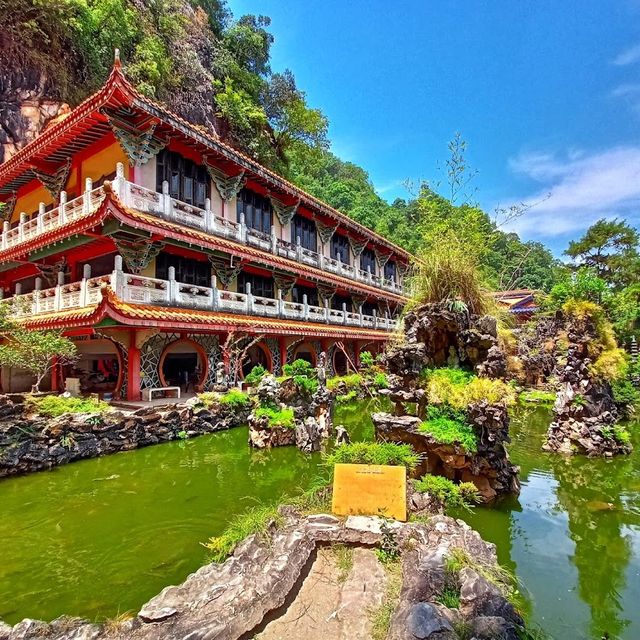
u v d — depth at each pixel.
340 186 62.91
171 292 16.98
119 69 15.22
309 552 5.43
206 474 10.85
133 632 4.12
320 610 4.48
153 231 15.70
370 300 37.19
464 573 4.52
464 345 9.05
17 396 12.08
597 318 13.12
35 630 4.30
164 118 16.89
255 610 4.30
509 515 7.91
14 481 10.31
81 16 26.77
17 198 25.70
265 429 13.07
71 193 20.67
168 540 7.34
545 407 20.52
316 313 26.30
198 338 18.77
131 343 16.08
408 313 9.70
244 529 6.15
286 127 44.75
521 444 13.58
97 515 8.41
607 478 10.05
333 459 7.86
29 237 20.67
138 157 17.53
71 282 20.19
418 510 6.62
